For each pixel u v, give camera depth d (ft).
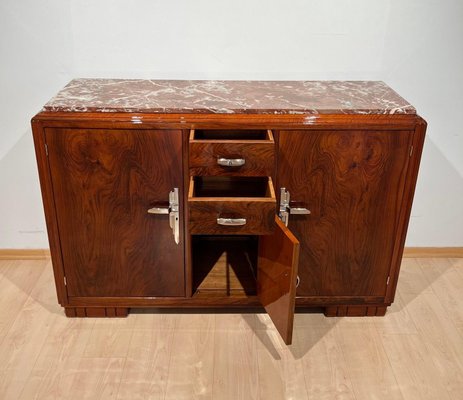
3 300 7.04
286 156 5.86
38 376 5.86
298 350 6.31
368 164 5.93
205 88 6.54
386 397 5.72
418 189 7.72
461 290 7.43
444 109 7.20
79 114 5.66
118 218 6.12
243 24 6.64
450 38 6.77
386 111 5.83
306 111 5.78
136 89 6.43
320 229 6.28
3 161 7.27
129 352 6.22
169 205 6.05
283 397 5.68
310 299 6.68
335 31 6.72
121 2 6.46
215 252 7.26
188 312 6.87
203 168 5.58
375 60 6.89
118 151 5.75
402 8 6.59
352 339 6.50
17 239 7.82
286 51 6.82
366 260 6.48
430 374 6.02
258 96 6.25
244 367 6.05
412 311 7.01
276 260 5.81
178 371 5.97
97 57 6.75
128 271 6.43
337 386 5.83
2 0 6.37
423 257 8.11
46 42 6.63
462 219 7.93
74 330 6.53
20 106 6.98
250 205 5.49
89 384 5.78
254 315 6.83
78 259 6.35
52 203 6.02
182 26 6.63
